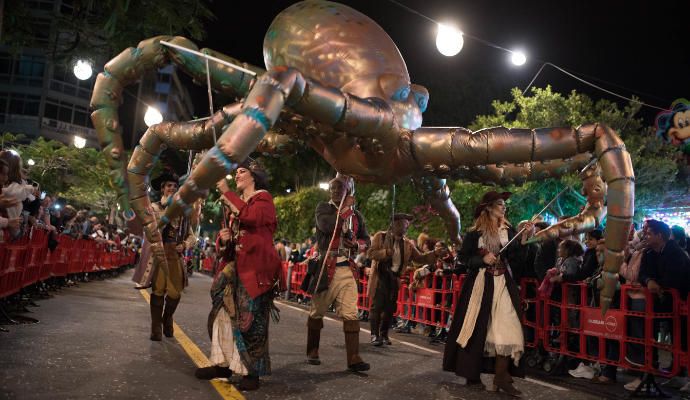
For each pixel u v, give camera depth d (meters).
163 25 11.94
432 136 5.43
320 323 6.48
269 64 6.19
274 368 5.96
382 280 8.73
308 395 4.86
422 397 5.15
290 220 31.89
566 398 5.64
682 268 6.23
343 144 5.58
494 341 5.59
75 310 9.22
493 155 5.30
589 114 18.23
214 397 4.50
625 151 5.17
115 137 5.59
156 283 6.87
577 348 7.35
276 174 36.38
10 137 34.31
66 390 4.26
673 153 17.50
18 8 12.36
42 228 10.72
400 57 6.08
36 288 11.05
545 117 18.34
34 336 6.36
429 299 10.54
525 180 6.07
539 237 5.93
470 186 17.81
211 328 5.16
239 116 4.36
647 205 17.52
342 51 5.80
